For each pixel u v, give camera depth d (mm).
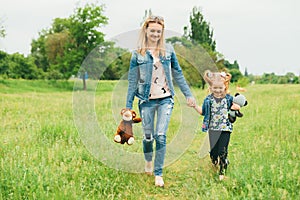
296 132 7379
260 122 8461
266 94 15523
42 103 13508
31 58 40438
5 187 4633
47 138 7309
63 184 4746
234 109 5551
